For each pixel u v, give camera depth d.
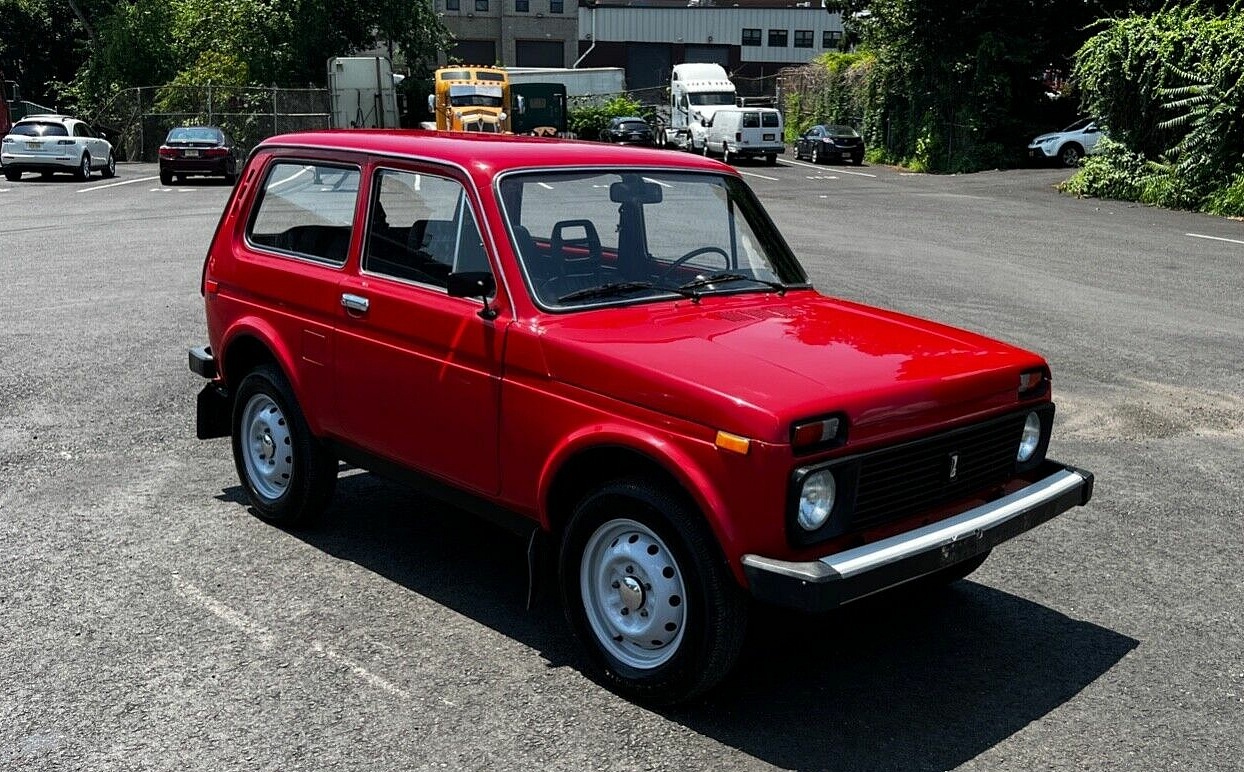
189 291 12.62
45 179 32.16
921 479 3.94
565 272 4.44
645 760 3.65
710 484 3.65
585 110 53.09
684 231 4.89
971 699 4.10
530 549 4.28
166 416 7.70
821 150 43.44
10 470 6.53
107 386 8.43
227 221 5.89
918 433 3.89
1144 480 6.69
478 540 5.62
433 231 4.70
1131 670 4.35
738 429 3.57
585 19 75.00
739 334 4.23
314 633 4.54
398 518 5.90
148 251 16.09
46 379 8.61
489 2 75.19
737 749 3.73
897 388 3.83
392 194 4.91
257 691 4.07
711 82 48.53
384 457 5.00
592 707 3.99
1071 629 4.72
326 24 46.56
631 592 4.00
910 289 13.20
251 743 3.72
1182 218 22.77
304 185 5.41
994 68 38.16
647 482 3.91
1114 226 21.11
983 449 4.19
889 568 3.62
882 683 4.22
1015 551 5.60
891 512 3.88
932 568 3.78
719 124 44.00
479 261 4.47
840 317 4.67
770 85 71.38
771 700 4.07
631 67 75.31
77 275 13.76
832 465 3.61
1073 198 27.31
